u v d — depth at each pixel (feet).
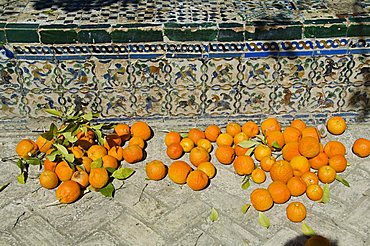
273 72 9.49
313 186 8.37
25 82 9.50
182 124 10.03
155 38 9.08
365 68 9.48
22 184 8.85
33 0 10.07
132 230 8.05
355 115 10.03
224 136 9.29
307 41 9.16
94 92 9.65
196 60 9.34
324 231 7.98
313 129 9.18
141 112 9.91
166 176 8.98
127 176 8.85
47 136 8.63
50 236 7.97
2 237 7.97
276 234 7.94
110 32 8.99
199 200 8.53
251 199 8.29
